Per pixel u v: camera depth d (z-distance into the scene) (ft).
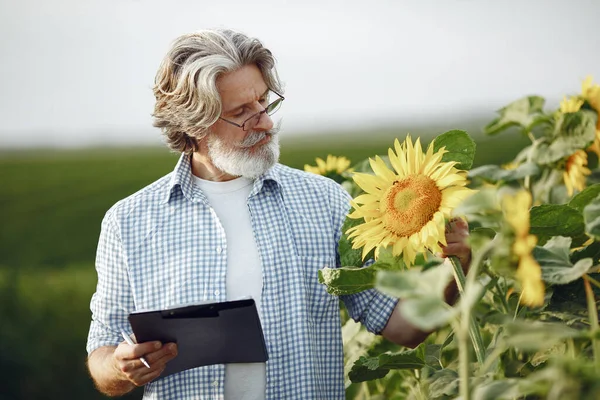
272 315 7.41
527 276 4.43
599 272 6.04
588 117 8.92
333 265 7.66
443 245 5.92
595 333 4.49
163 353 6.63
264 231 7.62
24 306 25.70
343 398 7.65
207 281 7.45
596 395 4.20
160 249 7.62
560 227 5.74
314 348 7.48
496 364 6.13
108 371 7.39
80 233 39.19
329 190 7.92
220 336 6.56
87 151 50.60
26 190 43.62
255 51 7.53
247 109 7.46
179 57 7.60
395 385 9.46
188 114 7.37
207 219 7.63
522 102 10.09
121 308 7.79
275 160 7.57
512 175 8.93
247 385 7.33
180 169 7.78
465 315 4.44
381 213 6.15
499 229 5.05
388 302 7.49
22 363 22.82
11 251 37.42
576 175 9.00
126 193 43.42
